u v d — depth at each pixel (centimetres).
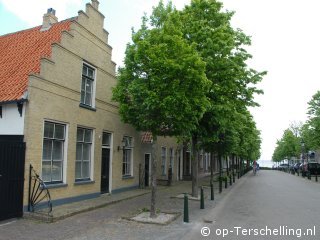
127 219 1133
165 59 1103
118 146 1838
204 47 1620
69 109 1409
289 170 6462
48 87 1280
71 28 1432
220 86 1656
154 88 1141
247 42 1772
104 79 1691
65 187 1378
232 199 1820
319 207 1531
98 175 1633
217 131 1784
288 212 1378
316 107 3856
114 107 1786
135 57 1147
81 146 1529
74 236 906
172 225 1080
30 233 927
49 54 1377
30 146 1179
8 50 1562
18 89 1220
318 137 3778
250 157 5878
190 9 1739
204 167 4322
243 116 2070
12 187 1095
